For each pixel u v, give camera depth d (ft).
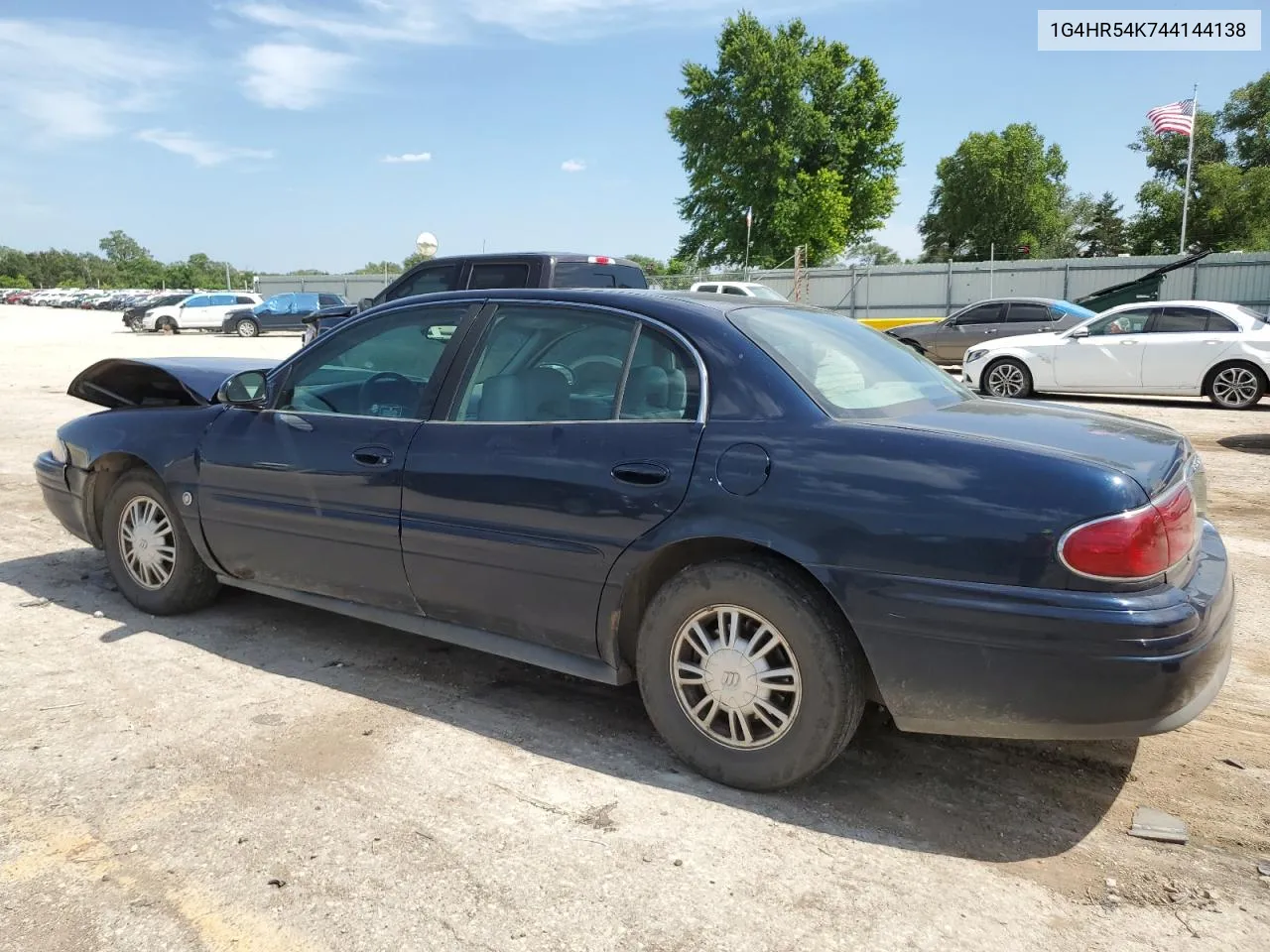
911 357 12.53
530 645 11.22
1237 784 10.07
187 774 10.09
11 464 29.12
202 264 475.31
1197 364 43.29
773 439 9.41
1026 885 8.32
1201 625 8.21
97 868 8.42
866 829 9.20
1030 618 8.16
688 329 10.35
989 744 11.02
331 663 13.32
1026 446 8.78
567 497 10.34
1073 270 105.81
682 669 10.04
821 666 9.12
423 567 11.65
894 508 8.68
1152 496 8.30
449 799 9.65
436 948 7.42
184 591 14.74
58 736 10.95
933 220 222.69
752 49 147.23
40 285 522.06
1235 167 174.50
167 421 14.53
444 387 11.79
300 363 13.37
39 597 16.10
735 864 8.58
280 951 7.39
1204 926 7.75
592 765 10.44
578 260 31.17
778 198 150.92
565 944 7.47
